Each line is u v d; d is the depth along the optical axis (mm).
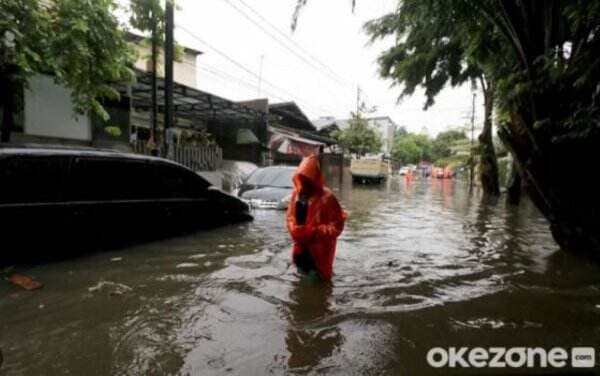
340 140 29844
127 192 4906
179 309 3051
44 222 4027
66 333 2588
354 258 4898
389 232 6910
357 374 2217
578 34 4355
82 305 3062
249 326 2789
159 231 5320
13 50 4770
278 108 22906
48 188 4090
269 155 17188
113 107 8992
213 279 3818
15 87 5832
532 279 4109
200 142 13320
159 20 7676
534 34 4621
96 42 5473
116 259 4332
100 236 4582
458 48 13039
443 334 2771
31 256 3963
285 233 6109
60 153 4215
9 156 3791
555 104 4398
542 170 4688
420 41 14266
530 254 5312
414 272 4340
